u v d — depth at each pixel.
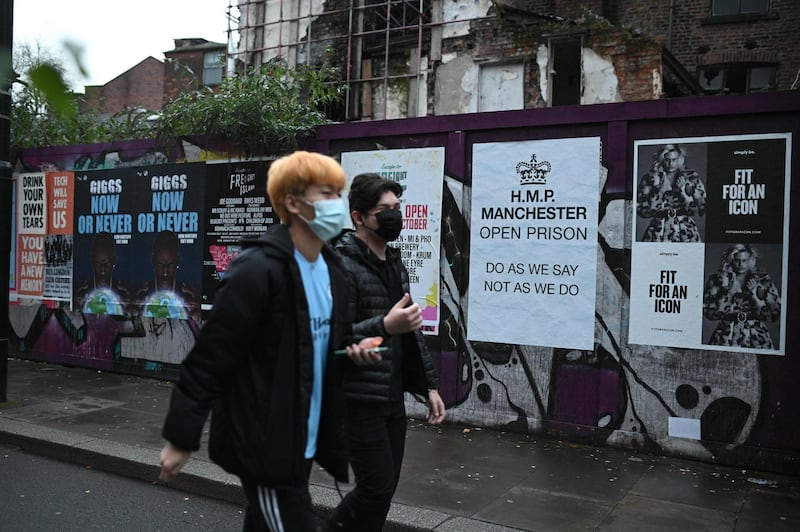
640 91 12.73
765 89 16.14
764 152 5.17
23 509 4.56
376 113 15.28
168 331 8.16
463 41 14.41
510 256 6.10
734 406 5.23
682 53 16.70
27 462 5.61
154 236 8.24
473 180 6.28
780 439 5.08
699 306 5.36
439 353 6.41
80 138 10.46
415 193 6.55
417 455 5.44
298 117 7.66
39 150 9.16
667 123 5.49
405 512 4.23
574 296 5.82
